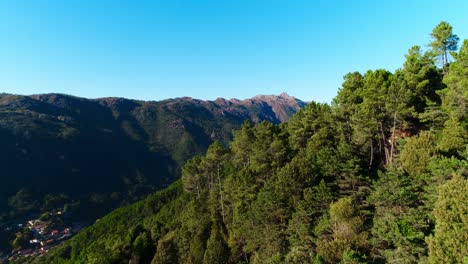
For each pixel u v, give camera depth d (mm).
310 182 39062
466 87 29562
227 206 58906
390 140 45500
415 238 24578
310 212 35000
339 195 36250
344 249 28031
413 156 30641
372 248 28312
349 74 50969
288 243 38438
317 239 32531
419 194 28250
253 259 43750
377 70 50812
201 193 75688
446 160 25859
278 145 50188
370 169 43250
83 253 77750
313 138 48562
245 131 61500
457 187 19984
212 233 52875
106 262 64812
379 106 41719
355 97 46531
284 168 41250
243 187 50438
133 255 65188
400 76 44656
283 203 39000
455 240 18641
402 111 38594
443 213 19922
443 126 36906
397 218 27109
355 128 42438
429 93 42969
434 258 19266
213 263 47000
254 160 53625
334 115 48469
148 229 79750
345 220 30297
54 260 90750
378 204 29875
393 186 28266
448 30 43562
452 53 33656
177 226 71500
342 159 38125
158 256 58750
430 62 44812
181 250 57750
